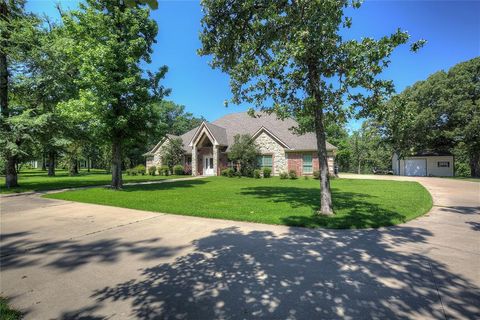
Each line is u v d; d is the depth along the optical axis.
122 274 4.47
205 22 10.94
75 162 40.62
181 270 4.58
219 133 32.28
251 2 9.71
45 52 18.11
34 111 18.81
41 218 8.88
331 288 3.87
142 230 7.24
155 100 18.05
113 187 17.27
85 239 6.49
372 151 46.84
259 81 9.45
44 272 4.59
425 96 33.34
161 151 36.22
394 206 10.01
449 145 34.22
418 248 5.52
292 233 6.73
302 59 8.20
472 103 30.77
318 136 9.03
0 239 6.54
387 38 7.20
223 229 7.20
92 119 15.61
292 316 3.21
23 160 20.00
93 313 3.34
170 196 13.45
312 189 16.56
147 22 17.58
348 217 8.19
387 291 3.77
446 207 10.12
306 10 8.16
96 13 16.06
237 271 4.50
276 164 28.91
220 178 27.16
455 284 3.95
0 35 17.69
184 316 3.24
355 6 7.84
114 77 16.08
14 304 3.57
